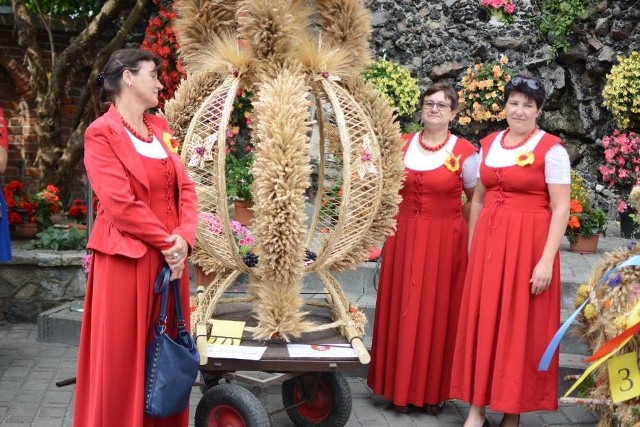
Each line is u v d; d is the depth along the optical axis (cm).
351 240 348
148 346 291
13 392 424
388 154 349
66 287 578
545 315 363
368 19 351
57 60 726
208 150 329
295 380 374
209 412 334
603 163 843
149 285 289
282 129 312
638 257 304
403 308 398
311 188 749
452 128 859
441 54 860
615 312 314
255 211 325
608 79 792
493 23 851
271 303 337
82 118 742
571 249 640
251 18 329
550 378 366
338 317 363
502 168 363
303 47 338
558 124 849
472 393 373
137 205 282
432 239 397
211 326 345
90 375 292
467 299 376
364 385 451
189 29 349
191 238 296
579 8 836
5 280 572
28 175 819
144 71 292
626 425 310
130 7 823
